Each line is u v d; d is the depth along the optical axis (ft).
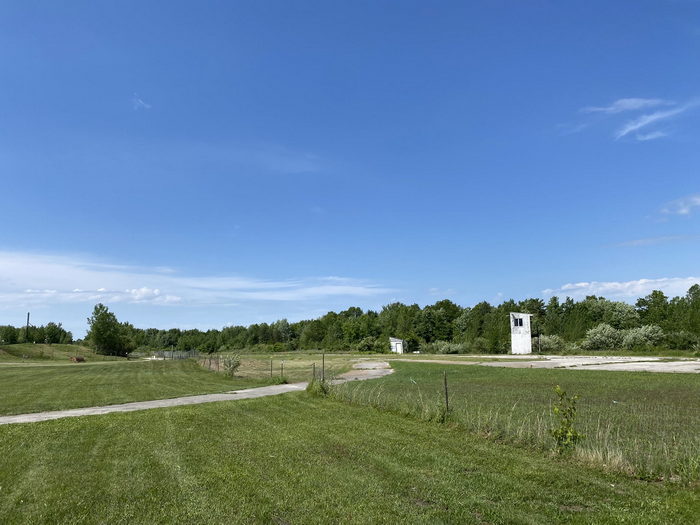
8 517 20.57
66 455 31.37
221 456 30.27
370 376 106.11
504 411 47.93
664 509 20.21
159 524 19.54
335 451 31.07
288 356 244.22
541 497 22.11
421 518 19.72
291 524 19.40
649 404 53.11
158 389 79.77
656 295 299.99
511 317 243.60
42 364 179.11
